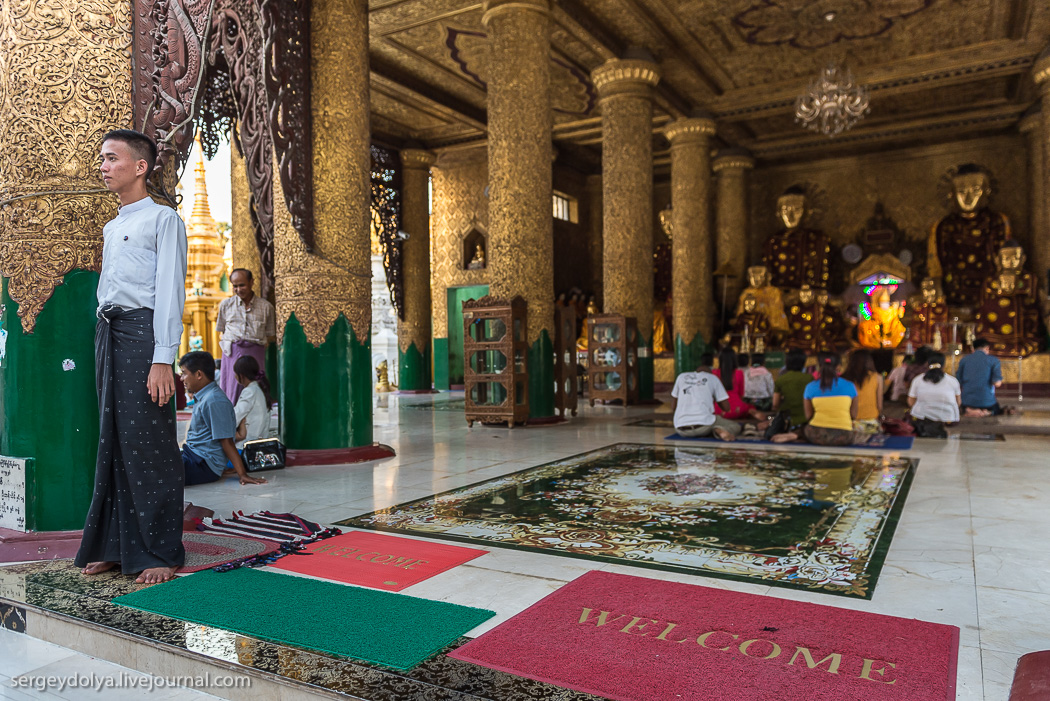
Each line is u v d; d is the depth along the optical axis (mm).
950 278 18328
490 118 9992
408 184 17469
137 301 3031
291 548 3490
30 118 3422
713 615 2580
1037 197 16469
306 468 6121
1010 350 16188
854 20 11984
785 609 2641
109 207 3592
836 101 13195
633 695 1948
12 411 3518
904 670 2100
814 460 6184
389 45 12758
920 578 3004
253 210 7934
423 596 2818
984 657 2217
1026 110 16500
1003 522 3943
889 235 19516
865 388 7617
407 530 3920
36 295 3471
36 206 3441
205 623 2521
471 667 2139
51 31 3449
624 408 11977
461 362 19141
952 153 18828
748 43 12883
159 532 3072
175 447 3135
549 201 10016
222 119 7055
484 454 6887
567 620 2529
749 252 21172
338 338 6555
